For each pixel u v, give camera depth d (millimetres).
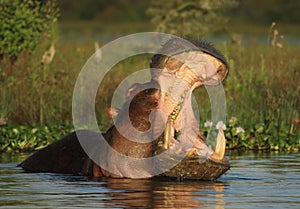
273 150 48438
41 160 38344
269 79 58594
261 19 188000
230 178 35438
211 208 28453
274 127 52562
